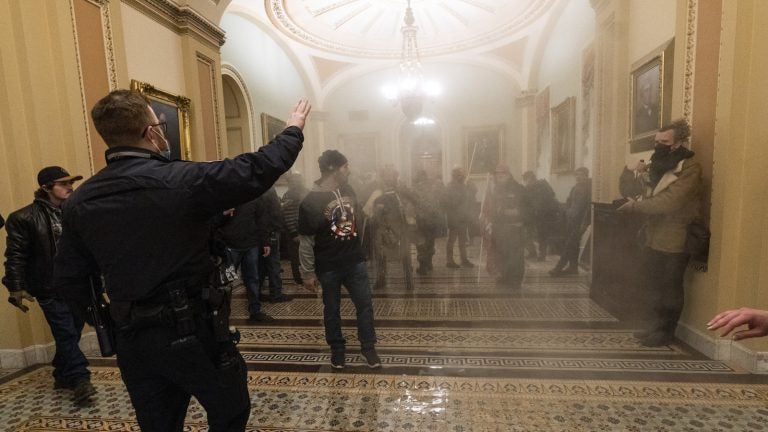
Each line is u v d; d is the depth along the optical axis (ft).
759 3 6.59
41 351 8.80
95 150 9.61
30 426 6.30
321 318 9.18
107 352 3.90
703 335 7.24
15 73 8.40
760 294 6.98
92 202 3.45
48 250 6.89
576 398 5.54
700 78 6.88
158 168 3.51
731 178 6.98
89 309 3.93
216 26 13.58
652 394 5.77
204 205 3.52
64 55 8.83
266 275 9.84
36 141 8.61
